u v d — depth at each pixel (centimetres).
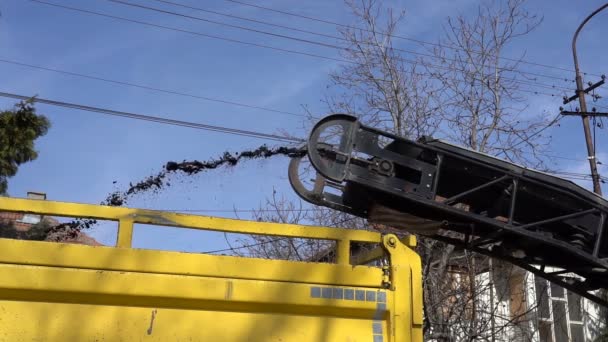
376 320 353
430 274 1071
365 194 623
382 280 358
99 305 310
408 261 366
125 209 332
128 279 313
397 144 613
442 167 615
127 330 309
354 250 472
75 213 324
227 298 324
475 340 1104
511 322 1131
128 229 329
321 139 639
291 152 646
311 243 1158
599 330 1650
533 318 1228
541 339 1459
